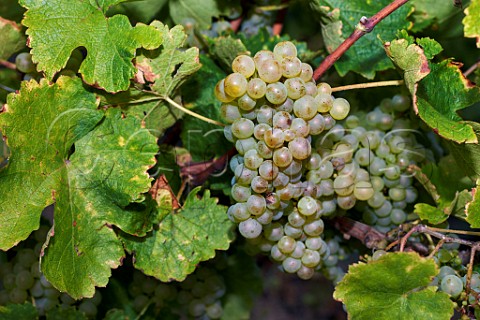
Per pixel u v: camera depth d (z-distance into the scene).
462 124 0.52
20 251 0.65
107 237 0.55
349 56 0.62
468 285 0.53
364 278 0.51
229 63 0.63
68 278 0.54
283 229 0.58
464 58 0.72
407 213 0.64
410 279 0.51
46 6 0.54
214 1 0.66
